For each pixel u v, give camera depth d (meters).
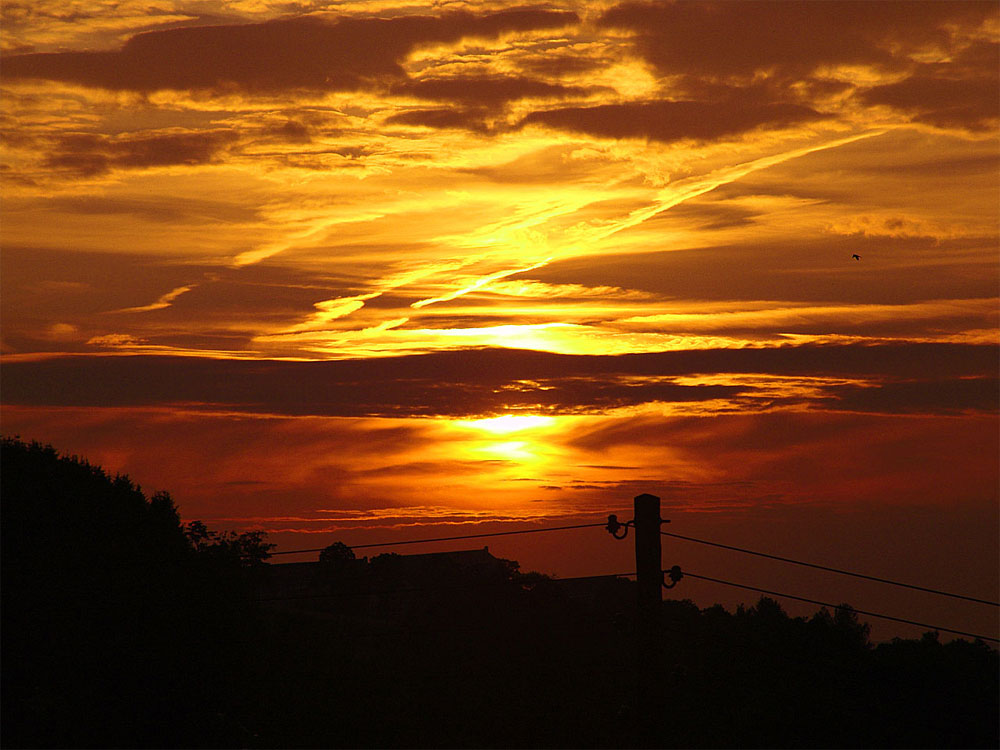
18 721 61.84
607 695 82.38
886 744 69.50
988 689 69.56
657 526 53.69
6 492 69.19
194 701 70.75
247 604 78.12
